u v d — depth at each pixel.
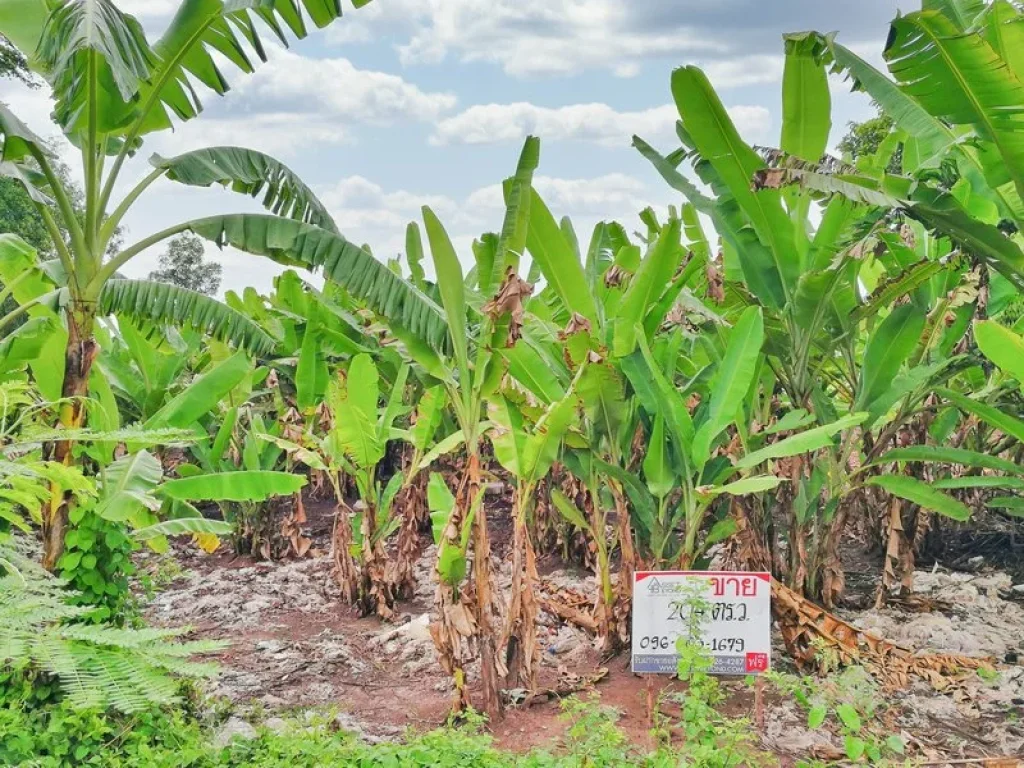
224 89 5.66
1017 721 4.61
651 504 5.41
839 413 6.84
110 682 3.54
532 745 4.42
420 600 7.51
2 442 4.90
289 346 8.72
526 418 5.25
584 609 6.18
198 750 3.84
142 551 9.62
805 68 5.53
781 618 5.32
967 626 6.20
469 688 5.28
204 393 5.82
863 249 5.07
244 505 9.19
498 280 4.74
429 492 5.50
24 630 3.60
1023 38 4.35
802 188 4.80
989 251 4.93
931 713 4.77
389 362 7.74
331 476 7.46
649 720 4.52
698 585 4.58
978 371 7.27
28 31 5.47
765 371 6.45
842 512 6.36
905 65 4.42
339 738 4.11
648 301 5.18
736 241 5.95
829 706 4.48
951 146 4.97
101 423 5.31
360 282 4.94
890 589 6.92
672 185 6.15
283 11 5.28
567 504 5.70
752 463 5.07
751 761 3.78
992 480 5.98
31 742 3.74
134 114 5.00
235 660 6.06
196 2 5.09
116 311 5.60
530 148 4.66
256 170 5.59
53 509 4.59
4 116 4.45
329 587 8.04
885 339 5.74
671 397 5.13
